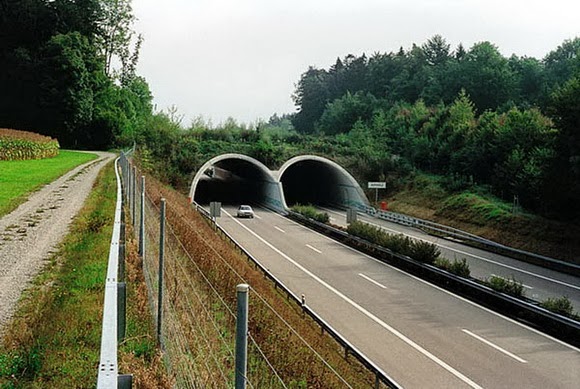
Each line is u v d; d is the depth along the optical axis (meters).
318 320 18.66
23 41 75.19
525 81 97.81
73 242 14.81
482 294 25.52
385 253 34.41
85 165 43.53
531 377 16.38
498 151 54.03
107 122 73.94
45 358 7.49
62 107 70.06
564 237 38.25
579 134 37.44
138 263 11.17
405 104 91.94
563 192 39.19
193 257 16.17
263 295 17.64
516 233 41.94
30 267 12.38
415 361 17.55
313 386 11.73
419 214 54.69
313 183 75.62
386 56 130.25
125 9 86.12
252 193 70.62
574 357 18.14
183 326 8.41
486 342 19.48
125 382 3.84
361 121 92.50
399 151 72.56
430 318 22.23
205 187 75.19
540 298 26.34
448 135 65.69
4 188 27.02
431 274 29.42
